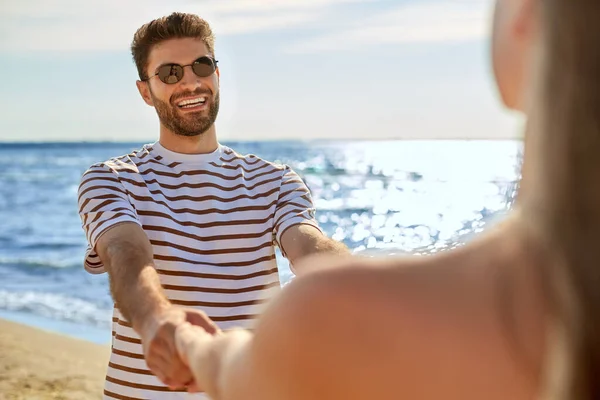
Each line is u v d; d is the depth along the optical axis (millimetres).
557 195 625
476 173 32812
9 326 8773
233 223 2908
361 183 32594
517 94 767
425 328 774
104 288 13445
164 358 1555
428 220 21781
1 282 14109
